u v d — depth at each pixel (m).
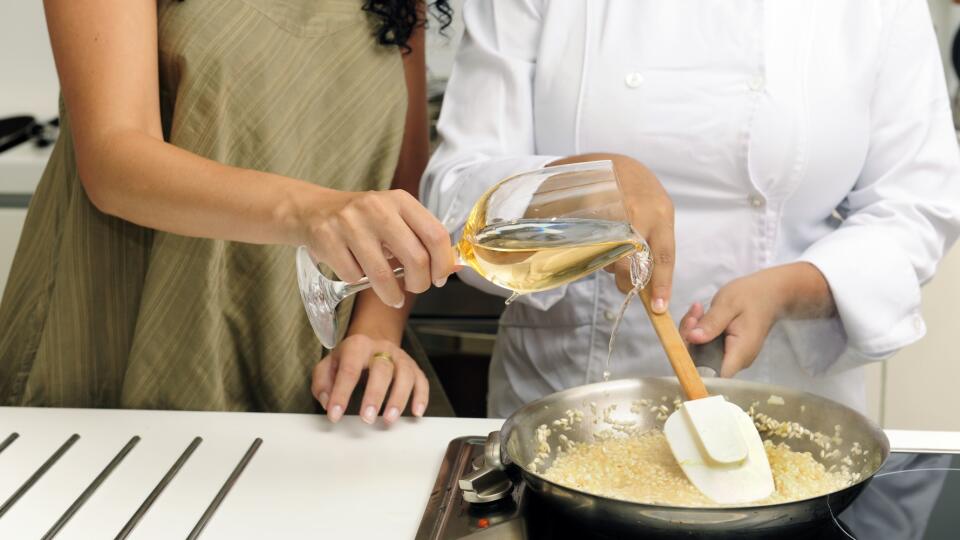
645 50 1.29
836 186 1.32
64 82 1.07
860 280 1.19
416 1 1.33
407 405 1.20
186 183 0.97
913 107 1.31
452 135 1.35
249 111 1.19
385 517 0.91
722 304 1.12
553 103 1.33
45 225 1.25
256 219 0.93
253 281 1.23
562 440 0.98
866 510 0.86
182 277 1.19
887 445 0.86
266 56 1.20
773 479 0.90
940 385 1.94
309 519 0.91
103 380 1.26
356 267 0.89
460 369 2.03
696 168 1.30
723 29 1.27
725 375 1.06
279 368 1.27
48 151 2.10
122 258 1.23
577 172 0.86
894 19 1.30
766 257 1.33
